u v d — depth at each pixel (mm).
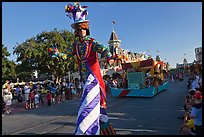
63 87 17766
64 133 6621
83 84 3910
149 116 8852
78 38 4051
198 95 4961
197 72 14828
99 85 3861
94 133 3576
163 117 8562
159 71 18266
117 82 20172
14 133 6973
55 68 28656
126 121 8031
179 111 9680
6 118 10438
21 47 30891
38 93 16016
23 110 13414
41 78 41188
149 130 6621
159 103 12508
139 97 15992
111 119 8445
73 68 29219
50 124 8148
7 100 12406
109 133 3961
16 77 35188
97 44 3844
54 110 12117
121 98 16109
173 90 19797
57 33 31141
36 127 7785
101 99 3934
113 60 3943
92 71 3855
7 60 32219
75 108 12359
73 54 4465
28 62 31031
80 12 3979
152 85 17266
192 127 5379
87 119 3592
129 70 17812
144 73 17344
